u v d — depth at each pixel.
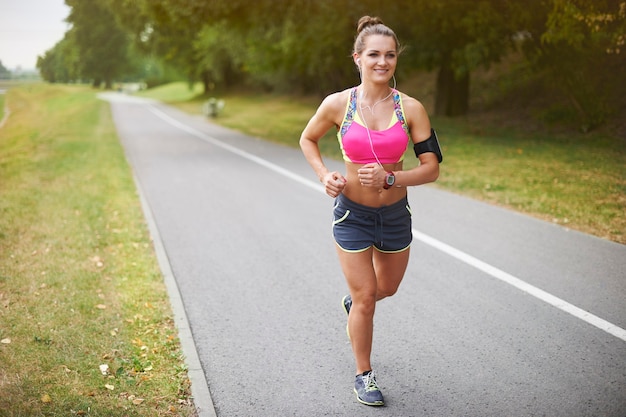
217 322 4.69
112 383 3.62
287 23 20.83
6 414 3.20
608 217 7.82
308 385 3.71
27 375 3.66
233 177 11.47
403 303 5.02
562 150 14.22
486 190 9.76
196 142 18.66
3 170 12.20
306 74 40.25
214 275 5.81
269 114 33.53
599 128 16.95
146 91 83.50
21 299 4.97
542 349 4.12
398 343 4.28
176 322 4.63
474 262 6.05
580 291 5.20
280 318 4.77
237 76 57.16
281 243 6.91
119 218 7.99
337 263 6.18
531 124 19.19
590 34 15.77
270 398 3.56
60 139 18.67
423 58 19.30
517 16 16.61
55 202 8.80
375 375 3.82
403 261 3.60
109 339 4.24
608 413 3.33
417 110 3.27
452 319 4.68
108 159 13.80
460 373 3.82
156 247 6.69
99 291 5.23
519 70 22.47
